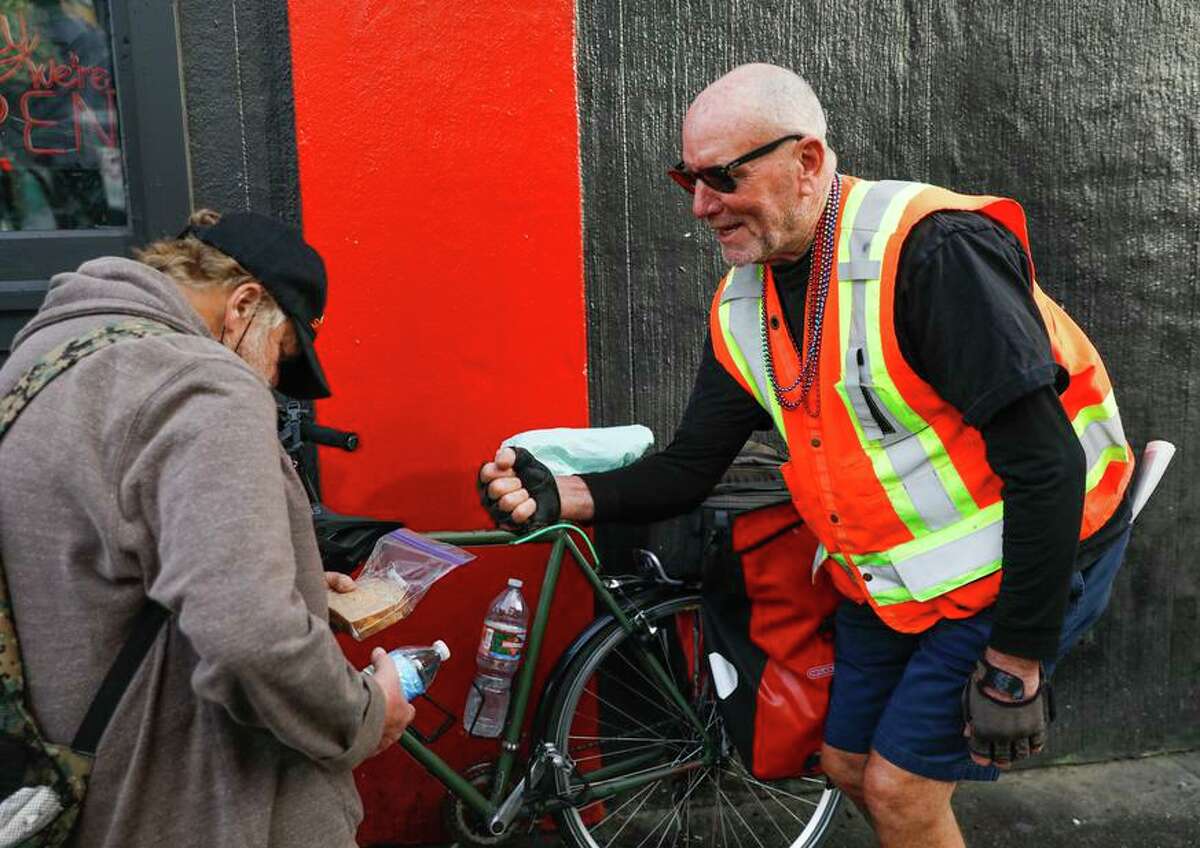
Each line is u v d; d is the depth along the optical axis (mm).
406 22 2203
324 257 2246
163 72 2160
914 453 1642
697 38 2414
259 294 1342
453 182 2277
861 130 2543
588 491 1940
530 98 2285
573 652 2340
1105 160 2670
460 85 2246
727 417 1954
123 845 1105
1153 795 2766
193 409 1068
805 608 2000
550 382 2406
